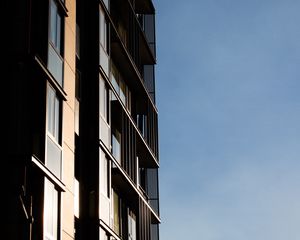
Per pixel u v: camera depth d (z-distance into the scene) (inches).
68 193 973.2
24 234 821.2
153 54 1626.5
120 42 1309.1
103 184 1147.9
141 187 1520.7
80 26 1178.0
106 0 1248.8
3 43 879.1
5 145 853.2
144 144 1457.9
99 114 1151.6
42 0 922.1
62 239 940.0
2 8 888.9
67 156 978.7
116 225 1310.3
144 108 1551.4
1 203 829.2
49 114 914.1
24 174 836.0
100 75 1175.0
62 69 980.6
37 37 906.1
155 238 1572.3
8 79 874.1
